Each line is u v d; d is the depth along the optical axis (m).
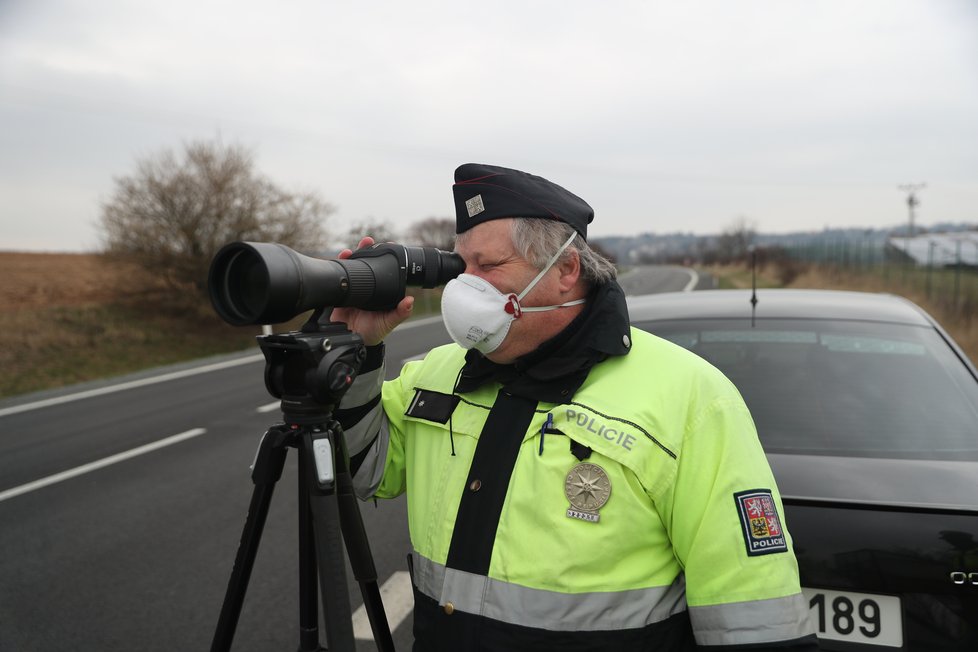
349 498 1.16
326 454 1.07
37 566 3.53
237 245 1.00
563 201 1.25
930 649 1.50
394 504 4.31
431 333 16.44
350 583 3.27
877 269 23.73
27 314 15.59
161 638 2.81
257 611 3.00
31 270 21.17
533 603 1.11
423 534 1.26
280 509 4.29
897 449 1.82
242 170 16.47
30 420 7.60
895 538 1.54
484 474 1.21
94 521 4.18
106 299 17.58
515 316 1.22
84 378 12.17
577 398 1.20
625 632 1.11
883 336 2.27
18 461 5.73
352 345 1.12
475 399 1.29
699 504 1.14
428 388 1.38
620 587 1.11
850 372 2.11
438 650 1.18
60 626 2.91
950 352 2.21
